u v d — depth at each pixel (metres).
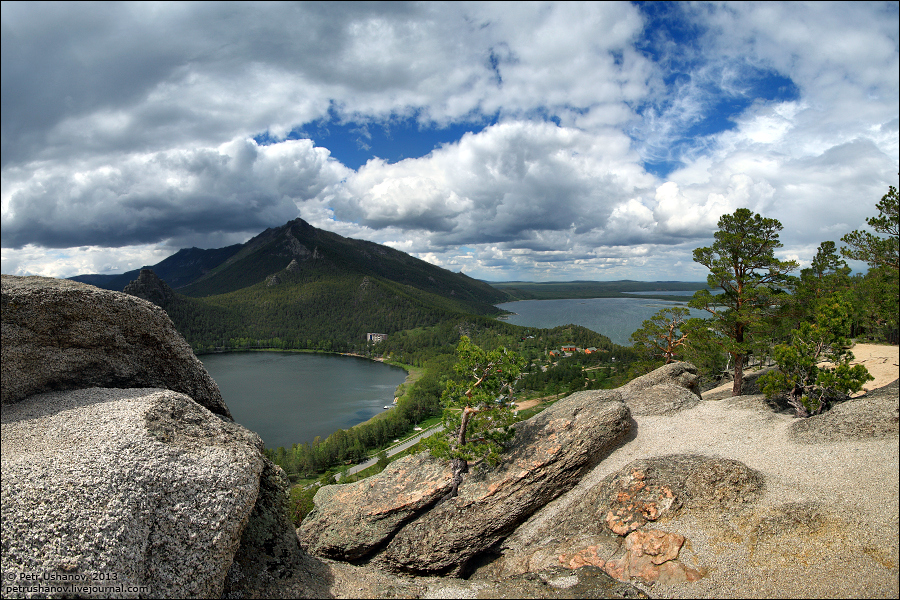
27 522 11.93
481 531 22.08
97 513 12.47
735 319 35.69
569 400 29.30
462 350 25.38
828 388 25.98
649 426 28.42
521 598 14.82
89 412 16.22
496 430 25.09
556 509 22.47
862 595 12.97
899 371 32.91
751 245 35.16
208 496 14.39
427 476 24.94
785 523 16.19
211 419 18.12
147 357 20.58
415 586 16.19
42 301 17.55
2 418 15.78
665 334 47.38
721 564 15.20
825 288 47.78
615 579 15.62
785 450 21.98
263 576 16.00
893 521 15.24
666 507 18.22
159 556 12.90
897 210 30.08
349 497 25.33
